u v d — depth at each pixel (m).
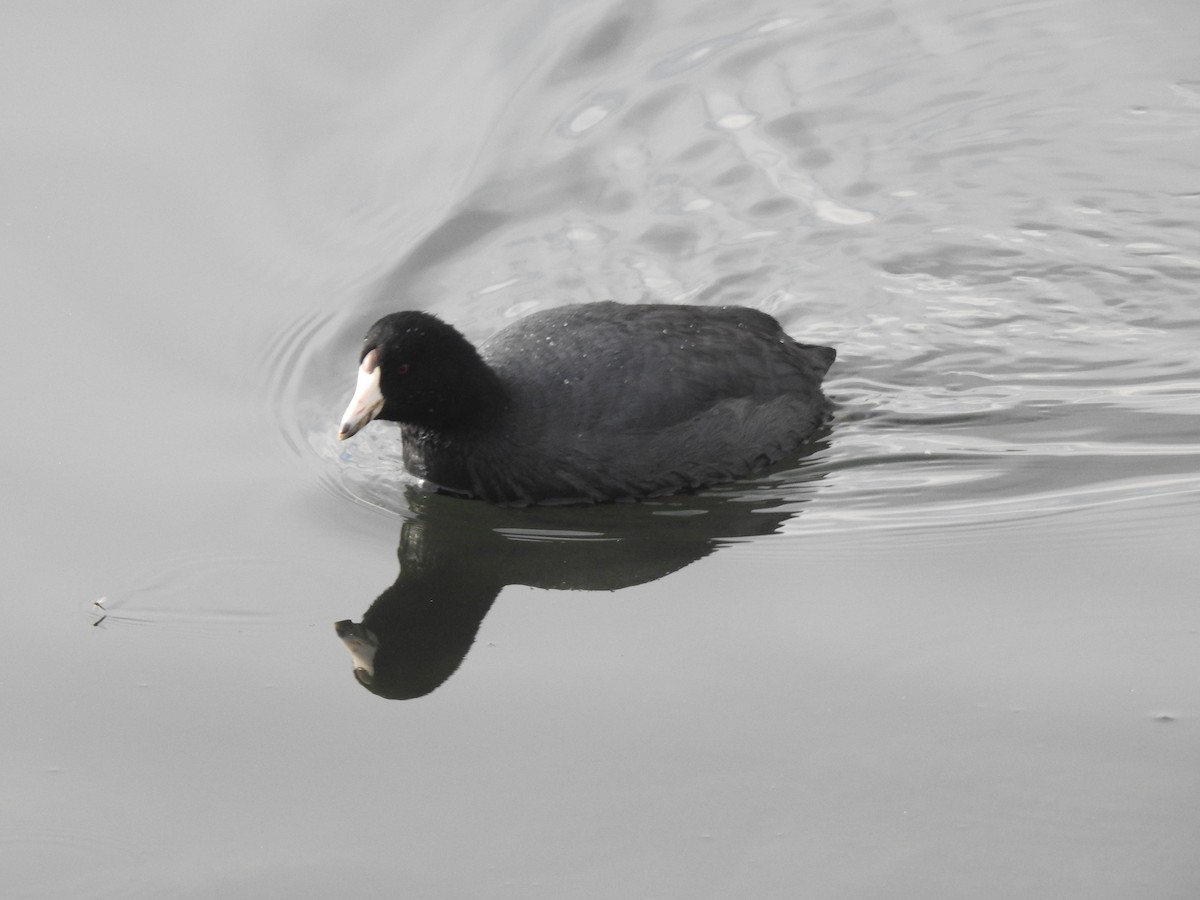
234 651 11.02
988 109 18.27
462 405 12.71
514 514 12.88
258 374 14.45
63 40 18.34
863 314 15.51
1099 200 16.86
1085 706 9.92
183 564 12.00
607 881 8.76
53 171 16.61
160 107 17.52
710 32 19.48
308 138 17.33
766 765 9.57
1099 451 13.37
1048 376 14.55
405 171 17.02
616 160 17.53
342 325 15.10
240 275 15.59
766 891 8.64
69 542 12.20
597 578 11.90
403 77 18.22
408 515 12.84
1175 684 10.07
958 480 13.08
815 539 12.31
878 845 8.91
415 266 15.87
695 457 12.97
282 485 13.09
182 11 18.92
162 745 10.05
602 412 12.79
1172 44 19.05
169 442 13.51
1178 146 17.53
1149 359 14.67
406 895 8.73
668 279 15.96
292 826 9.30
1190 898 8.46
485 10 19.28
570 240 16.44
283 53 18.39
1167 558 11.63
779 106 18.41
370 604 11.59
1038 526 12.28
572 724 10.07
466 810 9.36
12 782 9.71
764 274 16.06
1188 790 9.16
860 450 13.60
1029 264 16.06
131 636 11.18
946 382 14.55
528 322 13.51
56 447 13.33
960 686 10.20
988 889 8.57
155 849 9.16
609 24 19.34
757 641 10.88
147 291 15.32
